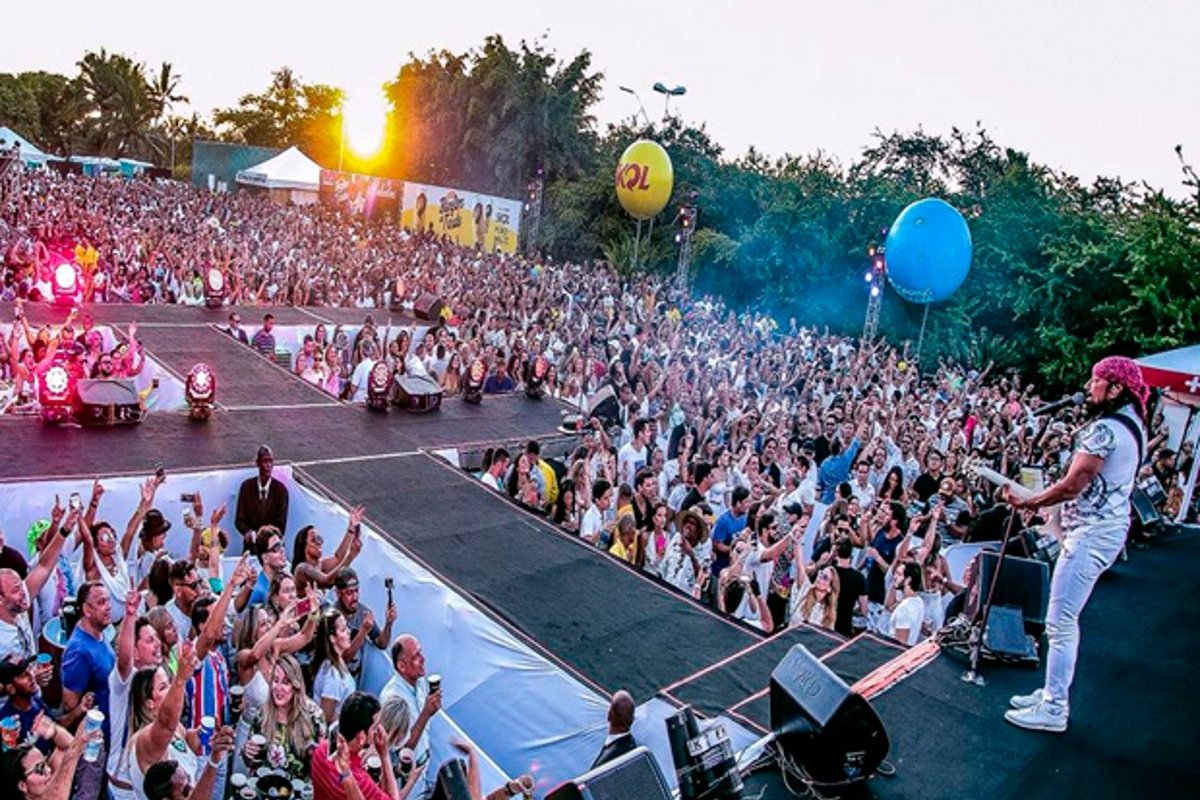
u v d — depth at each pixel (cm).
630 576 755
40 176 4147
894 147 3416
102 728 480
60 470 784
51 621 598
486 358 1355
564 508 904
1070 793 382
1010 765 402
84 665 519
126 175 6306
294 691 522
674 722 385
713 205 3591
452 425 1116
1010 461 1203
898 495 1054
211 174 5831
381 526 786
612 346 1659
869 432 1243
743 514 840
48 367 886
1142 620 585
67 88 8075
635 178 2111
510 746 621
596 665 606
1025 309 2491
